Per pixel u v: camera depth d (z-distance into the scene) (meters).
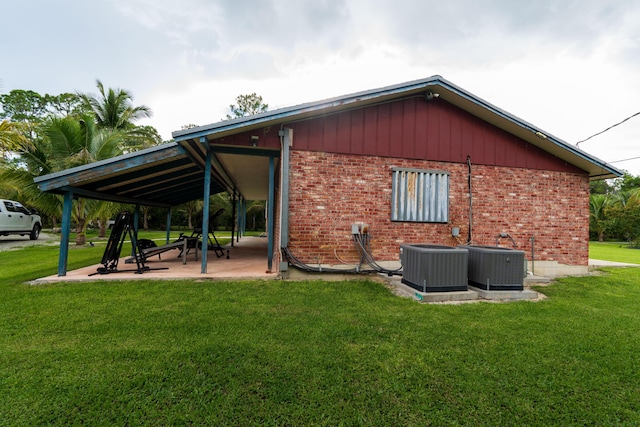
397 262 6.74
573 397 2.28
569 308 4.54
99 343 2.99
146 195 9.25
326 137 6.52
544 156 7.63
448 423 1.97
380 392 2.27
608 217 25.55
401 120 6.93
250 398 2.17
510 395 2.28
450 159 7.14
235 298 4.59
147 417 1.97
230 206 31.23
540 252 7.49
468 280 5.62
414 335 3.33
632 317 4.16
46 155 13.31
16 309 3.96
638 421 2.04
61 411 2.01
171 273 6.25
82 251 10.68
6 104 28.94
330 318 3.82
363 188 6.66
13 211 13.54
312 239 6.40
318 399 2.17
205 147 6.09
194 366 2.58
